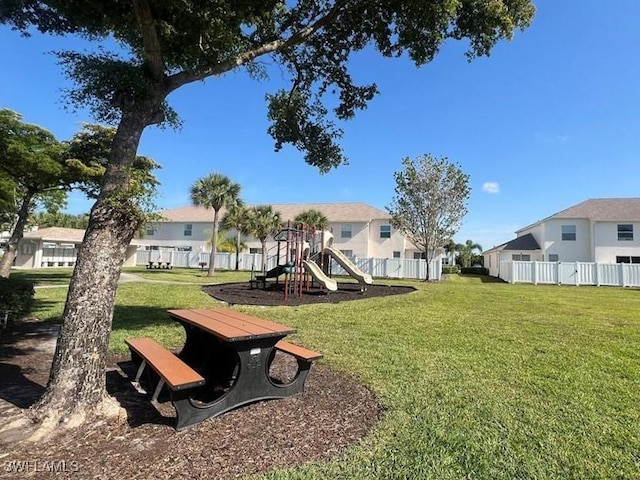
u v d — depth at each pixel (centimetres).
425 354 490
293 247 1450
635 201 2520
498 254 2795
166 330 603
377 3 456
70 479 207
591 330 682
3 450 236
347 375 404
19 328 635
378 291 1408
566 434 268
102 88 316
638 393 354
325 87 590
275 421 286
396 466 222
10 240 1409
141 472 214
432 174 2220
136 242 3422
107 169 306
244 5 376
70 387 277
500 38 471
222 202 2281
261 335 311
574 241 2473
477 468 221
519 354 498
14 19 362
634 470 222
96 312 289
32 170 1246
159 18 348
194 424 277
